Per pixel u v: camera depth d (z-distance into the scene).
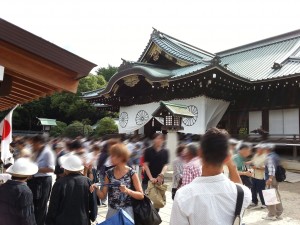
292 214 7.98
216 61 15.70
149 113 21.67
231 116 20.16
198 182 1.89
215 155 1.88
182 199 1.84
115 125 31.52
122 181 3.66
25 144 8.60
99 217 7.18
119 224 3.30
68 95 42.72
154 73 18.59
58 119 48.12
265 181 7.86
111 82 21.06
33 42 2.76
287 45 24.31
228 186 1.88
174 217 1.86
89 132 32.16
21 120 46.75
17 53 2.77
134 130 22.73
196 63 20.09
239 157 7.68
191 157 5.03
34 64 2.88
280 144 16.95
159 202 5.20
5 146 7.36
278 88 18.36
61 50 2.89
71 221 3.53
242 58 26.27
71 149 7.11
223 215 1.81
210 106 18.41
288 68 18.56
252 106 19.31
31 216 3.34
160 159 5.74
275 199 6.89
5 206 3.20
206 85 17.23
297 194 10.86
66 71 3.02
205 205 1.80
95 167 7.96
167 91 20.33
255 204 8.59
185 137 16.77
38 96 4.74
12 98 5.70
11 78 3.47
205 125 17.81
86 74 3.01
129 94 22.97
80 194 3.67
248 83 18.05
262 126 18.88
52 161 5.34
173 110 13.16
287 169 16.05
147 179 6.01
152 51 23.17
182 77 17.05
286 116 17.98
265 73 19.23
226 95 19.30
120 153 3.68
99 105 28.08
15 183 3.35
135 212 3.56
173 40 25.08
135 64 20.97
